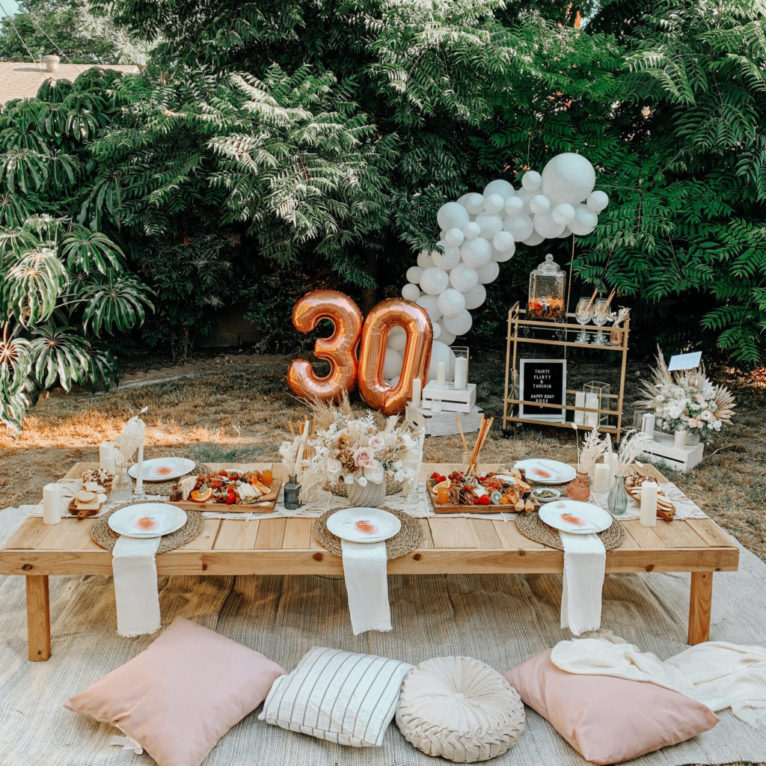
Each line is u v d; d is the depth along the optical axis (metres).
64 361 5.41
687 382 4.66
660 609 2.99
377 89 5.50
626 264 5.90
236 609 2.93
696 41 5.47
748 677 2.46
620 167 5.89
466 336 7.49
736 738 2.26
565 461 4.66
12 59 15.69
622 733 2.15
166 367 6.77
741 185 5.75
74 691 2.44
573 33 5.70
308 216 5.03
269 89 5.35
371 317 5.17
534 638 2.77
